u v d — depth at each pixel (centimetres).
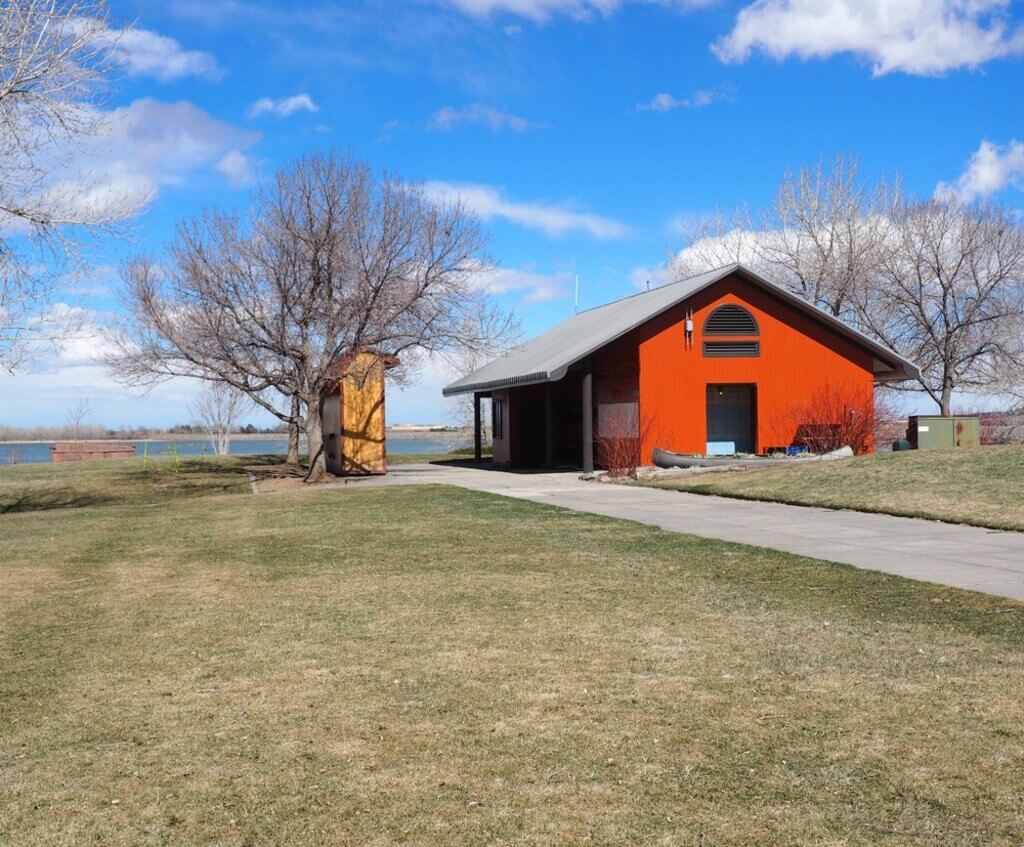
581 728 504
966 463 1767
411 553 1156
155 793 433
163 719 535
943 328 3675
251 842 386
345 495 2038
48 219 1352
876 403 2898
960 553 1079
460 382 3644
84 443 4741
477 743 486
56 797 431
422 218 2577
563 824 394
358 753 476
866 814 397
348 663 646
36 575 1080
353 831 393
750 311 2659
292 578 1004
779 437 2667
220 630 761
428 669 625
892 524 1348
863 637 691
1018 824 387
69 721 535
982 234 3584
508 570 1016
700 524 1392
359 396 2867
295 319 2595
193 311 2561
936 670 598
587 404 2564
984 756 455
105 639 741
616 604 827
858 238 3850
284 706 553
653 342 2605
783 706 534
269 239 2541
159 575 1059
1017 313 3547
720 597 851
